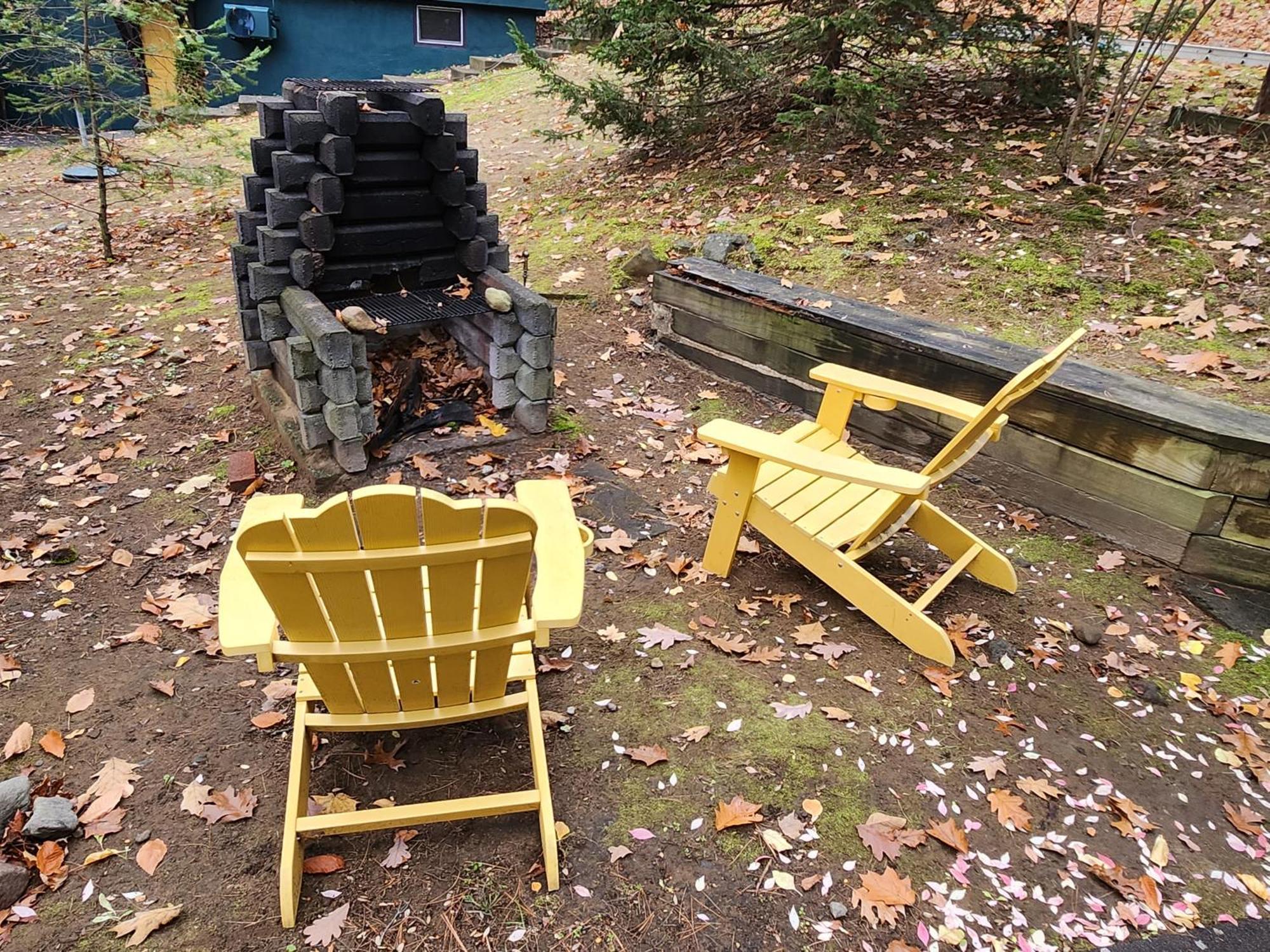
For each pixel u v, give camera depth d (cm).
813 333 409
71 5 670
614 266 565
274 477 370
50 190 910
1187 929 189
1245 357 375
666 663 265
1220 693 258
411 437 387
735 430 283
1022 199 514
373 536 159
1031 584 306
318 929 183
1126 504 319
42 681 255
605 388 450
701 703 249
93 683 255
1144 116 609
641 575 309
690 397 446
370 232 360
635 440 404
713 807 215
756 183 598
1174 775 230
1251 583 298
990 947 184
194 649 271
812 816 213
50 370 482
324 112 332
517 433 398
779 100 689
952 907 192
